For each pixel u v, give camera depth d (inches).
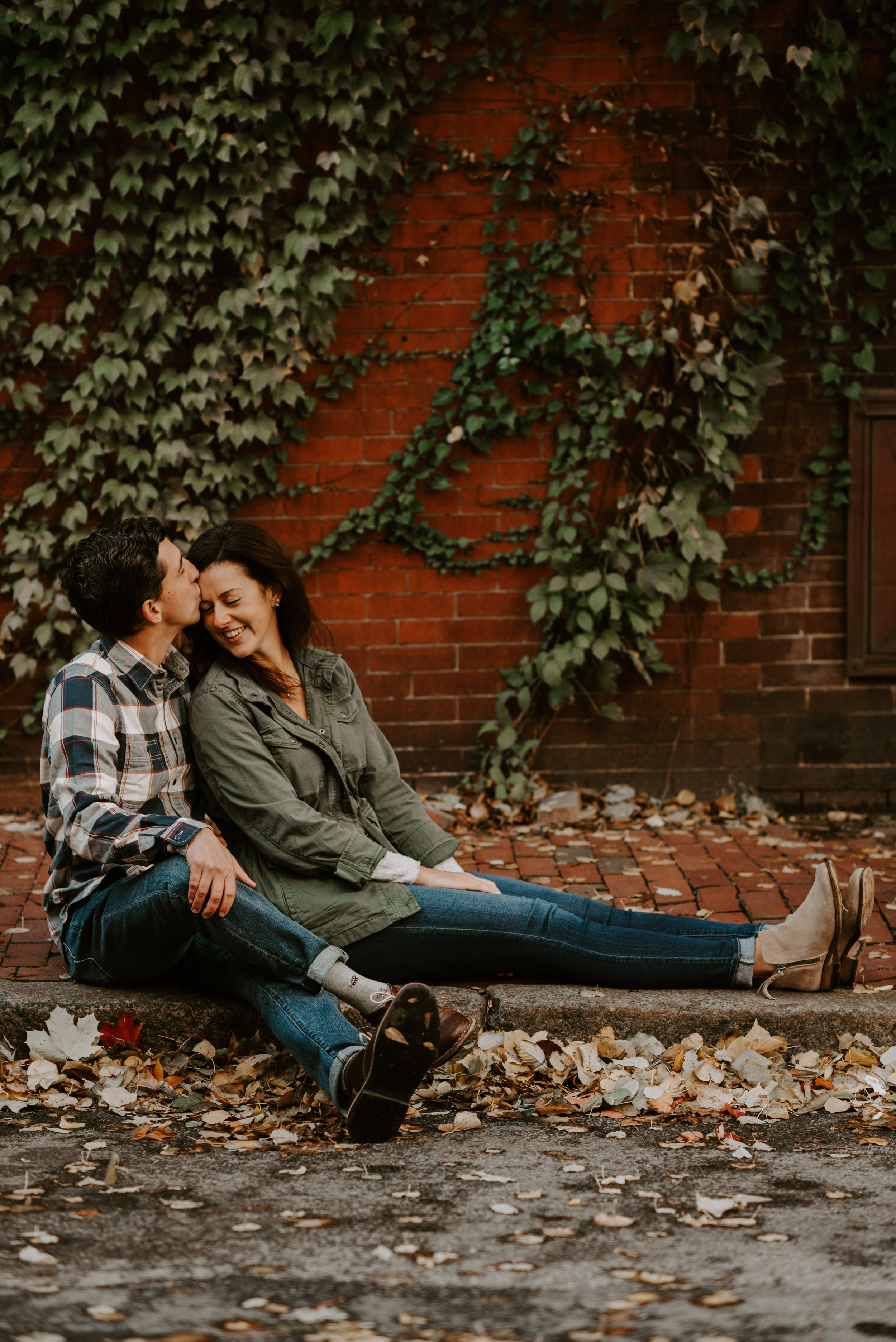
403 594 232.8
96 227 223.5
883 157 222.5
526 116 222.8
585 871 191.3
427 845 141.8
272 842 129.3
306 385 228.7
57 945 136.9
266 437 225.0
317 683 138.9
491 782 231.3
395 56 219.1
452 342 227.6
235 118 219.1
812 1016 134.6
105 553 122.6
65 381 226.2
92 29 210.4
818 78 218.7
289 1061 129.0
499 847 205.5
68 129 217.2
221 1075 127.0
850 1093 124.4
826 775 236.8
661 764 236.2
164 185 217.5
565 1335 77.9
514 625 233.6
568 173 224.1
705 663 234.7
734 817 229.3
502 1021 135.4
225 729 129.6
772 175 225.3
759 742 236.2
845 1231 94.1
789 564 233.1
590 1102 122.6
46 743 125.5
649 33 221.1
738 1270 87.5
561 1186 103.7
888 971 146.7
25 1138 113.7
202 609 131.5
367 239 225.6
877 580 232.5
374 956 132.6
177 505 228.5
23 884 183.5
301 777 133.7
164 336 224.4
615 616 225.0
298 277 222.1
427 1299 83.2
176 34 215.3
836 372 227.8
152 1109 121.1
